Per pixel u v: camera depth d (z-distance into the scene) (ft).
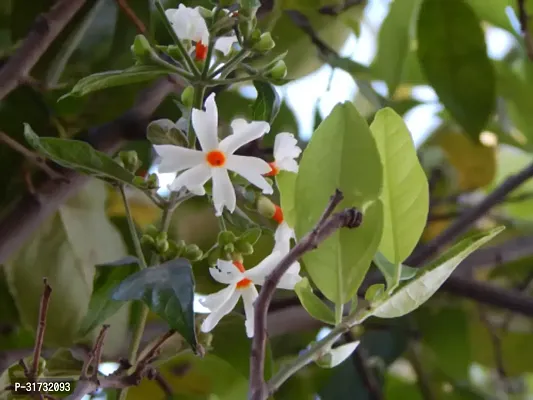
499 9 1.92
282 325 1.80
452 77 1.78
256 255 1.58
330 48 1.81
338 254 1.25
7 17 1.67
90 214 1.63
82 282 1.59
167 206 1.32
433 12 1.76
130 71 1.30
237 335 1.52
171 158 1.26
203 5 1.56
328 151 1.24
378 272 1.83
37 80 1.61
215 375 1.78
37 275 1.57
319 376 1.94
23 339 1.62
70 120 1.66
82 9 1.63
